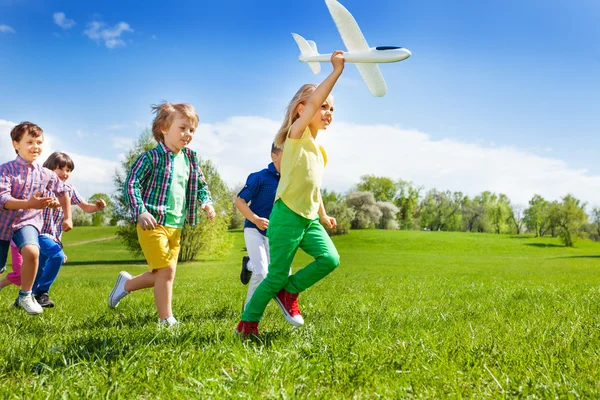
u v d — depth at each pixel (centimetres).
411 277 1453
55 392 237
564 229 6406
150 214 442
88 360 291
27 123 510
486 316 504
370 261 3425
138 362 278
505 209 8694
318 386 257
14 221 508
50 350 314
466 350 311
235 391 239
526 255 4775
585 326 409
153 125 467
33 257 507
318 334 373
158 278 460
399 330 400
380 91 344
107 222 7325
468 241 6347
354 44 335
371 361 285
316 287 967
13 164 504
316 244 363
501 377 258
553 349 320
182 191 472
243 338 358
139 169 446
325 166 383
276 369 270
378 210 8138
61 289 1056
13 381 262
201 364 277
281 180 362
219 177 3659
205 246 3688
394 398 231
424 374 264
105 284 1288
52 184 547
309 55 366
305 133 357
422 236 6694
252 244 508
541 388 238
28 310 519
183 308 604
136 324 447
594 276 1661
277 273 360
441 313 515
